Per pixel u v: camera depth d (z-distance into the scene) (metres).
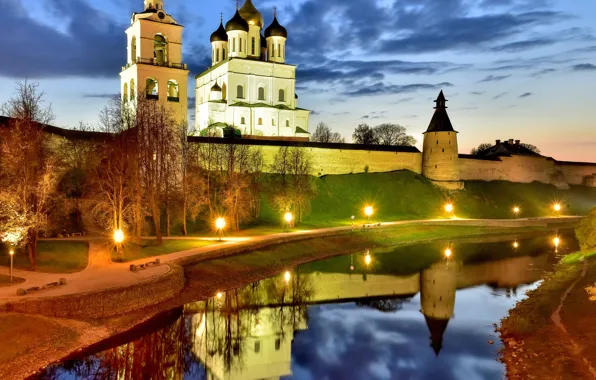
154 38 72.75
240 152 74.69
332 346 28.91
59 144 55.62
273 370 25.47
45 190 35.16
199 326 32.03
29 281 31.50
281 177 79.62
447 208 91.88
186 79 73.44
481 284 43.84
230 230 60.31
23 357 23.75
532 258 56.88
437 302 37.97
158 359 26.77
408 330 31.56
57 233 48.16
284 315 34.91
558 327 28.80
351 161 99.44
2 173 37.41
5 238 32.84
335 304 37.75
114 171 45.50
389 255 58.88
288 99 100.56
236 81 95.50
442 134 104.62
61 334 26.30
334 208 84.75
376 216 85.31
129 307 31.14
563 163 133.62
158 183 49.56
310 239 60.31
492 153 130.62
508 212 101.00
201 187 59.47
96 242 45.56
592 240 52.41
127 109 49.38
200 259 43.06
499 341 28.88
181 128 64.12
